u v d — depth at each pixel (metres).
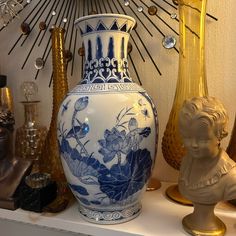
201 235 0.43
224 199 0.41
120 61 0.50
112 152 0.44
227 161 0.41
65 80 0.63
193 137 0.39
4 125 0.59
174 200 0.56
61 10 0.73
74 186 0.49
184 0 0.54
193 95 0.55
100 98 0.45
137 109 0.46
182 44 0.56
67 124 0.47
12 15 0.77
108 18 0.47
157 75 0.66
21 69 0.80
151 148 0.49
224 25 0.60
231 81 0.60
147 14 0.66
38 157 0.69
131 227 0.48
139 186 0.48
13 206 0.55
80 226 0.50
